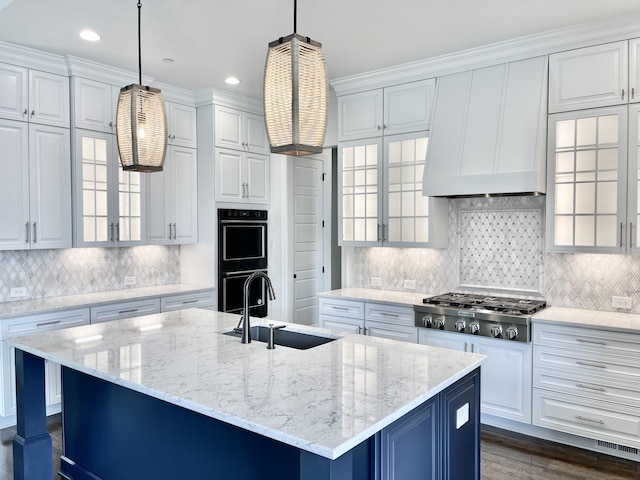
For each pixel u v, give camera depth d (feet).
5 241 11.98
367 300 13.97
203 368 6.88
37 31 11.14
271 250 18.52
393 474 5.87
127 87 7.59
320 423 4.95
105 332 9.21
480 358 7.48
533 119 11.73
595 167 11.21
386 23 10.89
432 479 6.68
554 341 10.89
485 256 13.76
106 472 8.70
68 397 9.52
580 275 12.26
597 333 10.34
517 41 11.85
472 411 7.79
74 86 13.17
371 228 14.90
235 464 6.59
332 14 10.38
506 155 11.93
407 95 14.02
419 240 13.88
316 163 19.98
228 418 5.17
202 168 16.46
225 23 10.77
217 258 16.25
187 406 5.58
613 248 10.98
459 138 12.77
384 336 13.66
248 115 17.31
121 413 8.32
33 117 12.46
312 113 6.09
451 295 13.82
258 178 17.80
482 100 12.60
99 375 6.72
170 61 13.26
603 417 10.34
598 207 11.18
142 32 11.22
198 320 10.40
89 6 9.85
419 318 12.73
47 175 12.76
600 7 10.09
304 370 6.81
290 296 18.74
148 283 16.49
